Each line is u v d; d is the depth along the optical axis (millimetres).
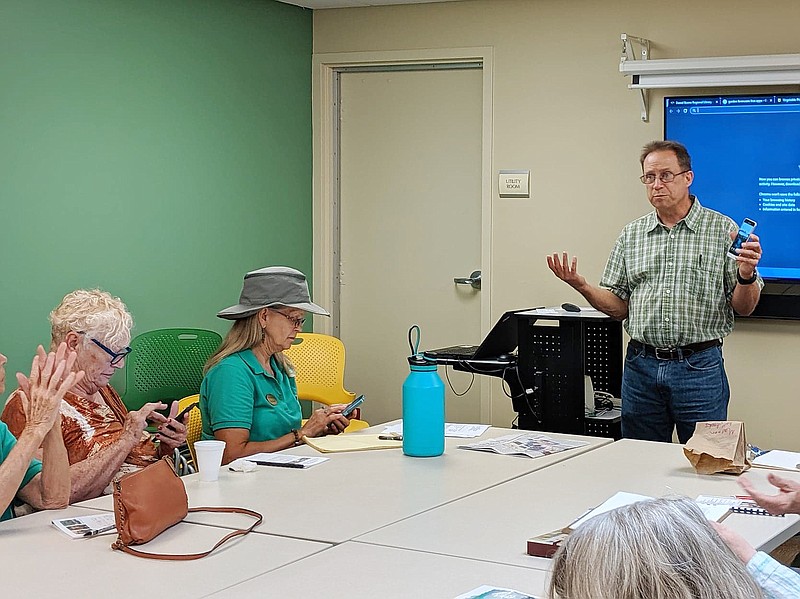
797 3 4746
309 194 5809
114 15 4508
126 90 4586
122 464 2814
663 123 4965
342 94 5832
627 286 4156
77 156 4359
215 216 5125
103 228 4500
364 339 5895
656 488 2619
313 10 5754
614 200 5172
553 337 4305
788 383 4852
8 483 2271
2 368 2400
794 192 4715
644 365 4082
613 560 1029
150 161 4730
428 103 5633
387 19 5598
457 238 5629
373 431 3445
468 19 5422
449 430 3465
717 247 3969
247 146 5320
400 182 5738
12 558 2061
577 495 2545
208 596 1821
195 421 3568
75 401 2930
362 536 2193
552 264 4059
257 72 5367
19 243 4125
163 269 4824
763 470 2826
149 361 4641
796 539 4234
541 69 5277
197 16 4961
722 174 4824
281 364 3543
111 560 2043
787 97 4688
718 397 3996
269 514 2377
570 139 5238
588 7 5156
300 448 3182
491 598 1774
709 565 1023
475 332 5625
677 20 4977
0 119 4023
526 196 5352
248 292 3422
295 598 1809
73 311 2912
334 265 5902
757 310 4824
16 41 4074
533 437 3336
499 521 2307
